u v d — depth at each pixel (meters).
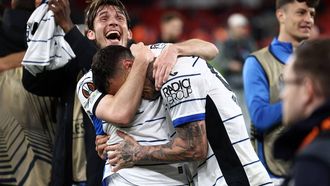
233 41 16.09
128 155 5.02
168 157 4.90
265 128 6.74
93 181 5.93
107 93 5.11
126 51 5.05
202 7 27.55
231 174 4.90
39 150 6.64
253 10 27.08
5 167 6.66
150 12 26.25
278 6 7.14
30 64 6.01
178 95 4.82
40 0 6.30
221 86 4.99
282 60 6.97
